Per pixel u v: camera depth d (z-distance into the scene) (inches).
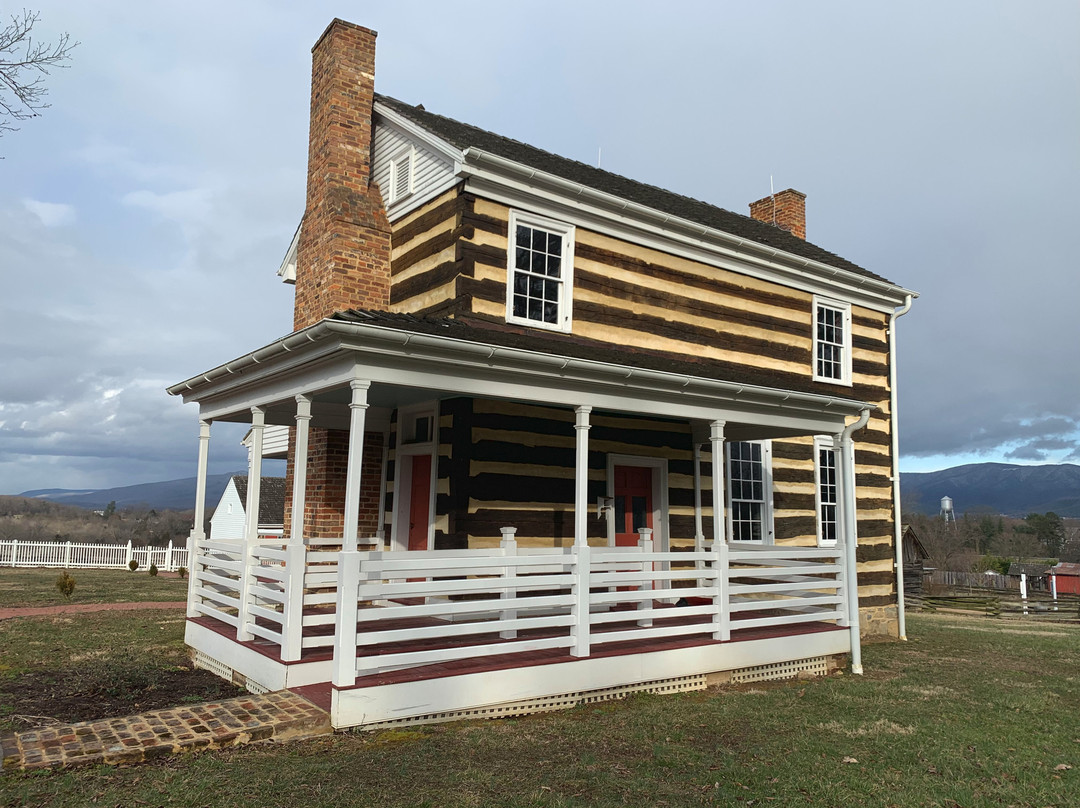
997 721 287.4
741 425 426.6
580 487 307.9
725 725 272.4
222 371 342.0
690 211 525.0
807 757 236.5
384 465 417.7
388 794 192.1
